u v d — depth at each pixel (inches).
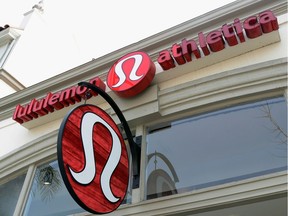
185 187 153.6
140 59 191.9
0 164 230.1
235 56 180.2
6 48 351.6
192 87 180.2
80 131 129.9
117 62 199.8
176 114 181.9
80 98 212.7
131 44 225.1
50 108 221.3
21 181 220.7
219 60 183.5
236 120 167.2
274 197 127.3
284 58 160.2
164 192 156.1
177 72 191.8
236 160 153.7
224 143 163.9
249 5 190.4
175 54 184.9
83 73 242.1
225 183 146.3
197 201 137.0
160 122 185.9
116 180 134.7
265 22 162.1
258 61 170.4
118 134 150.7
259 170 143.9
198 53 180.5
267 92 159.9
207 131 172.2
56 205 192.9
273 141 150.6
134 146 168.7
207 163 159.9
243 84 165.3
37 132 233.9
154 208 144.6
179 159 168.2
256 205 131.0
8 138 248.4
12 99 267.0
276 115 156.3
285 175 126.6
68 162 117.0
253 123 161.5
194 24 204.4
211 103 172.1
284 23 177.3
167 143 177.8
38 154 218.2
